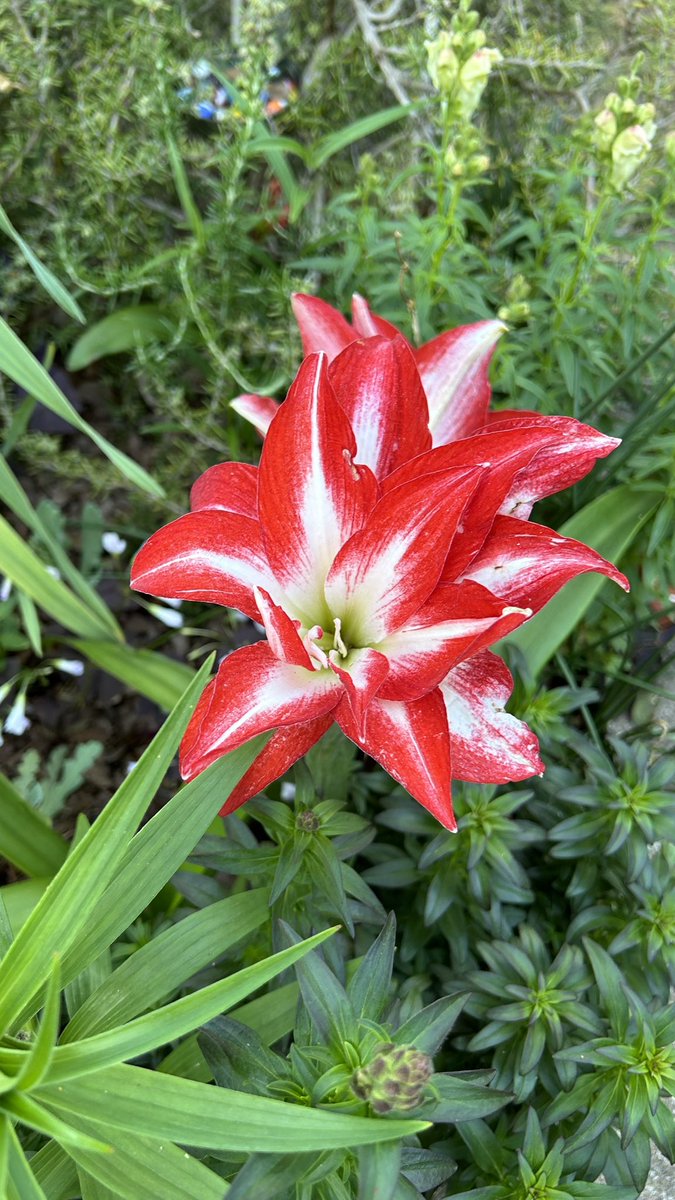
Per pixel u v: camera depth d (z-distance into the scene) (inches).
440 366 16.8
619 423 27.5
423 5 30.7
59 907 13.2
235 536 14.2
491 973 17.8
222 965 18.0
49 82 26.4
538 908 21.4
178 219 31.8
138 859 14.1
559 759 22.1
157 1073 12.3
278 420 13.2
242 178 33.3
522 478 15.0
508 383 24.3
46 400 20.0
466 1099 13.7
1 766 27.5
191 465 31.7
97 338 29.4
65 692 29.3
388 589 13.7
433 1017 13.7
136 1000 14.6
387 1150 11.8
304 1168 12.4
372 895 16.8
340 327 17.2
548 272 25.9
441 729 13.1
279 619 12.7
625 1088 16.5
